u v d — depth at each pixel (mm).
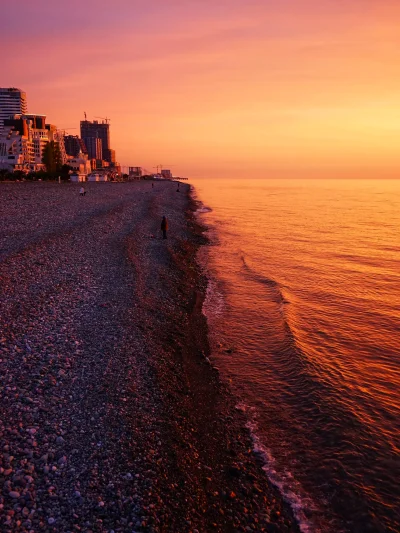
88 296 18281
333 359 15172
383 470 9508
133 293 19734
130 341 14539
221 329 17969
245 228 53500
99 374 11953
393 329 18188
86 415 9961
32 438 8789
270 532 7793
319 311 20438
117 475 8203
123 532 6891
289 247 38906
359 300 22297
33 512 6953
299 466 9656
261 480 9172
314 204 103688
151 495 7871
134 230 37000
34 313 15469
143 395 11406
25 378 11047
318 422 11328
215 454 9891
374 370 14391
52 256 24094
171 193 110812
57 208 46469
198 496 8320
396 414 11742
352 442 10477
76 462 8344
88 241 29422
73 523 6883
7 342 12906
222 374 14023
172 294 21594
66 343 13484
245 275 27781
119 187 110375
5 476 7633
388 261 32500
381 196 150625
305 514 8289
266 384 13406
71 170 145750
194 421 11047
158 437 9766
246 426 11141
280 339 16891
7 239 27312
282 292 23297
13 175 99375
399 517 8227
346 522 8125
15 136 139000
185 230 45406
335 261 32469
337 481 9172
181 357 14695
